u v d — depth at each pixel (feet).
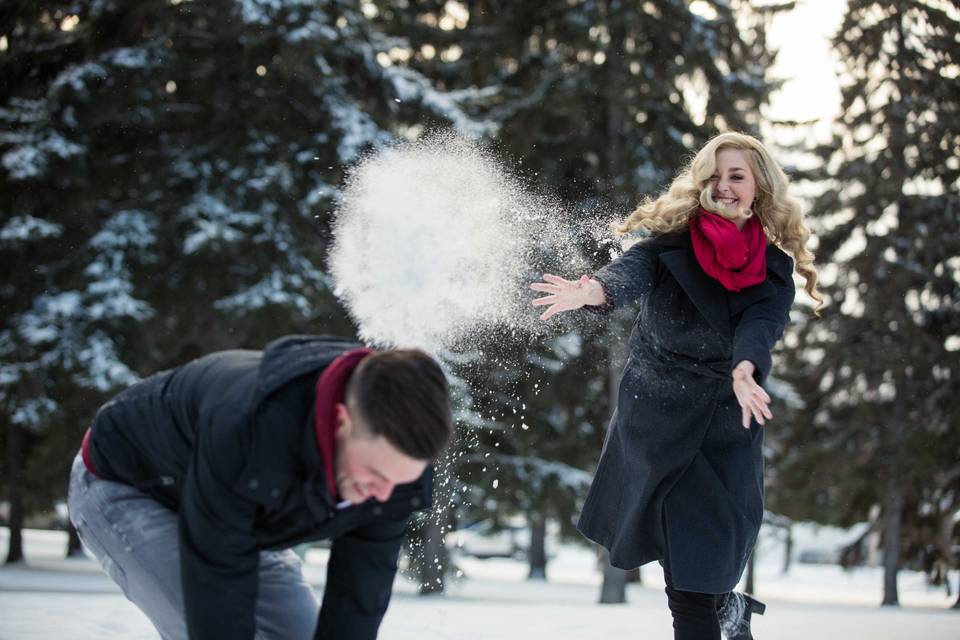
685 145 40.86
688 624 8.65
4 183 37.88
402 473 5.02
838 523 60.18
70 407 38.50
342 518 5.72
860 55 55.47
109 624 12.04
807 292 8.99
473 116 44.34
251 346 38.81
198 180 38.70
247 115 39.40
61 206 38.93
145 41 39.06
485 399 39.70
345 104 38.52
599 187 40.73
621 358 24.97
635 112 41.39
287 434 5.16
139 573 6.25
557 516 45.85
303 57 36.52
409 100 39.24
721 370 8.58
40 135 37.04
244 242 37.40
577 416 46.65
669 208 8.68
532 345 37.60
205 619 5.53
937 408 53.98
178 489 6.27
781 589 79.00
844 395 56.95
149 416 6.06
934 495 55.72
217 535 5.36
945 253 53.52
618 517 9.08
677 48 41.75
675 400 8.67
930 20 54.54
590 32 40.52
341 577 6.12
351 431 4.98
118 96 37.50
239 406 5.22
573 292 8.05
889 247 54.29
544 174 41.34
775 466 58.75
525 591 55.21
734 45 42.78
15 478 51.42
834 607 46.29
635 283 8.30
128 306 36.60
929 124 53.72
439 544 34.99
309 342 5.57
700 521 8.54
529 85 45.60
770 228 8.87
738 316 8.47
